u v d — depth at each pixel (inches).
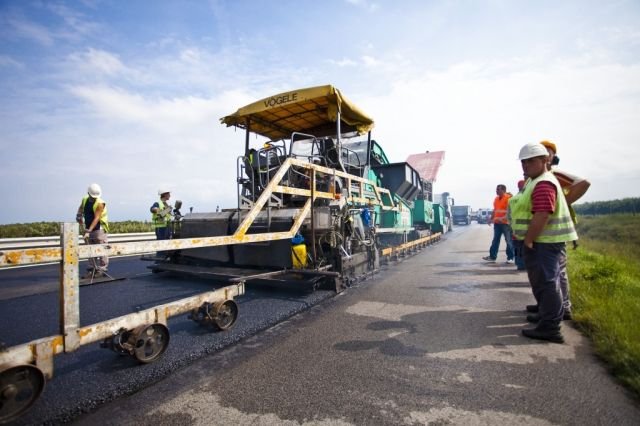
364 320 134.0
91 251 80.0
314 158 251.3
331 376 86.5
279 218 180.1
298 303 154.7
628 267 260.7
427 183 534.3
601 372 86.8
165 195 341.4
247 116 228.5
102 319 135.5
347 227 195.8
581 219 1055.0
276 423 66.8
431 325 126.3
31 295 185.3
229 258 205.0
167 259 233.6
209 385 83.0
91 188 224.8
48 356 70.3
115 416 70.8
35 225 468.1
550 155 147.2
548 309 108.8
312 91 196.5
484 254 356.2
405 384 81.7
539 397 75.0
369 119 238.2
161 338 97.7
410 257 341.1
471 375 86.1
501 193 292.0
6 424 65.0
